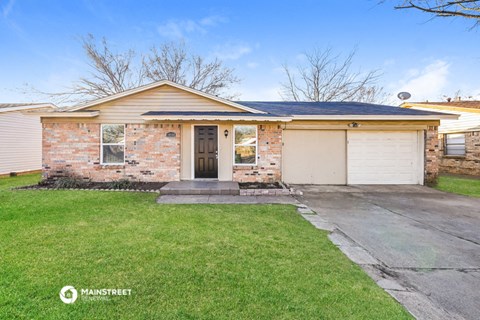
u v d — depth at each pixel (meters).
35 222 4.71
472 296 2.63
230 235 4.20
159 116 8.57
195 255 3.39
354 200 7.29
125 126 9.39
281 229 4.59
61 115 9.02
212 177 9.64
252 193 7.80
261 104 12.98
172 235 4.12
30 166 14.20
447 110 14.52
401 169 10.07
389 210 6.20
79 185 8.73
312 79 22.06
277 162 9.58
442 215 5.77
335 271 3.05
